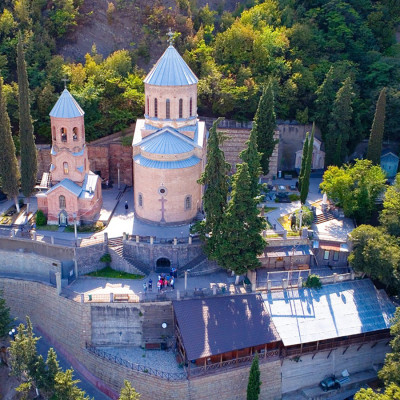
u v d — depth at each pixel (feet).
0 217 225.56
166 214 216.33
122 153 263.70
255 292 190.90
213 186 192.54
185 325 176.04
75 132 217.56
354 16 325.01
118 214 231.30
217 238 191.21
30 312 204.54
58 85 273.75
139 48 307.17
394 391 154.40
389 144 290.97
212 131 187.73
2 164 219.20
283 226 224.12
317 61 310.65
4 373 187.62
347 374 190.70
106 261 207.41
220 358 175.22
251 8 336.90
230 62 303.89
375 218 235.40
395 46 329.72
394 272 189.78
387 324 186.80
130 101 266.36
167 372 175.11
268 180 273.13
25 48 284.82
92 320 187.11
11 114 254.06
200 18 332.19
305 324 182.09
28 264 207.72
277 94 280.10
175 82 210.79
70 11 308.60
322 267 211.61
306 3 342.03
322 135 286.25
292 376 185.57
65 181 217.36
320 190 262.47
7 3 309.63
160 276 196.13
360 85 305.12
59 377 157.38
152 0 322.14
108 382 183.11
